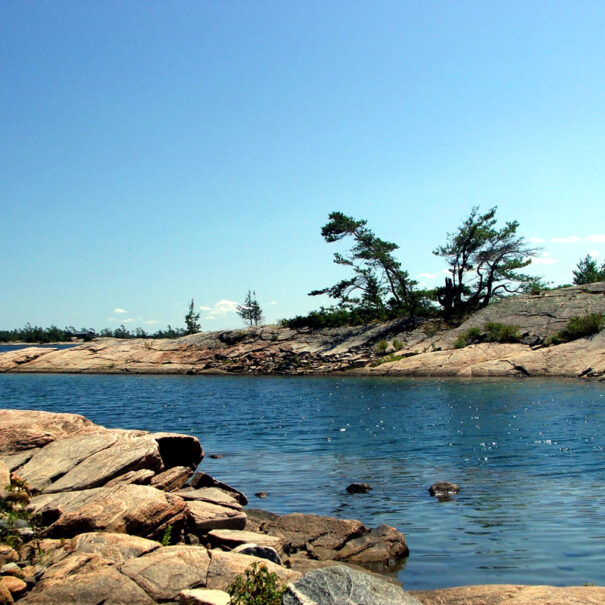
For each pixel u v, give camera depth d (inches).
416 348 2165.4
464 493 536.7
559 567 350.6
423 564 365.4
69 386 2046.0
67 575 293.7
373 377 1977.1
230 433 964.0
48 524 368.8
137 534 362.0
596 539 397.7
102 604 273.0
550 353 1748.3
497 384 1551.4
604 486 545.6
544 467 634.8
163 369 2623.0
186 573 298.0
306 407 1291.8
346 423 1029.8
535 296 2215.8
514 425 917.2
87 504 378.9
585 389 1350.9
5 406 1417.3
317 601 264.7
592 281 2677.2
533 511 470.0
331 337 2519.7
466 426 934.4
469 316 2311.8
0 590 268.5
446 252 2417.6
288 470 664.4
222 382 2106.3
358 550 386.9
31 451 491.5
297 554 383.6
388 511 486.0
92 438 506.0
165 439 532.4
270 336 2684.5
